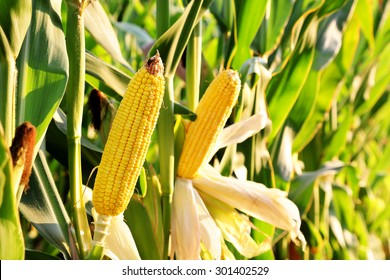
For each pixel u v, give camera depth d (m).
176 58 1.61
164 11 1.63
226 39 1.98
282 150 2.03
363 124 2.88
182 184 1.63
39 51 1.44
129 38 2.60
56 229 1.50
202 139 1.62
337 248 2.38
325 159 2.40
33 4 1.45
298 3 1.99
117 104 1.74
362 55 2.70
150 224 1.61
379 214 2.73
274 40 1.96
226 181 1.67
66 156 1.64
